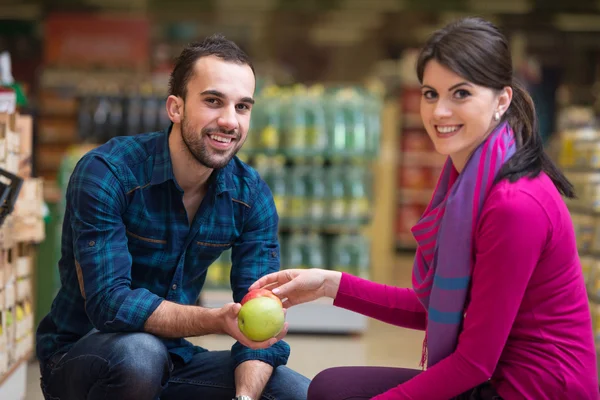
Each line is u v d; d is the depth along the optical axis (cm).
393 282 730
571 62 1281
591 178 397
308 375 397
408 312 219
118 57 995
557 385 173
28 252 319
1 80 346
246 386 210
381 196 894
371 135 515
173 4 1238
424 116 187
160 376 200
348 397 202
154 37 1244
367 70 1330
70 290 219
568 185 182
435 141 185
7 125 286
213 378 227
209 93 199
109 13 1227
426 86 183
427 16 1310
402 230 992
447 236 180
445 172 201
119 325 199
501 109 183
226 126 201
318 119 506
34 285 435
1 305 275
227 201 223
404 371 217
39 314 436
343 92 542
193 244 221
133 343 197
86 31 990
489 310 171
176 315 199
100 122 579
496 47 177
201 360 233
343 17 1312
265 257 230
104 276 201
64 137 969
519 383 176
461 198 179
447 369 176
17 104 347
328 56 1332
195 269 227
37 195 312
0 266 273
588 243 390
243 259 230
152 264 218
